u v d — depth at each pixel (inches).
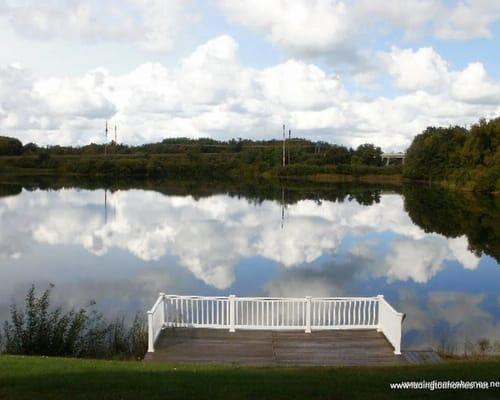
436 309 730.8
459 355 514.6
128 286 858.1
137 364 411.2
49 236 1403.8
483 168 2878.9
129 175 4505.4
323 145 5196.9
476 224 1674.5
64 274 947.3
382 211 2074.3
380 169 4227.4
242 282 897.5
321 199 2615.7
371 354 483.8
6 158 4566.9
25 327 583.2
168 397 297.0
